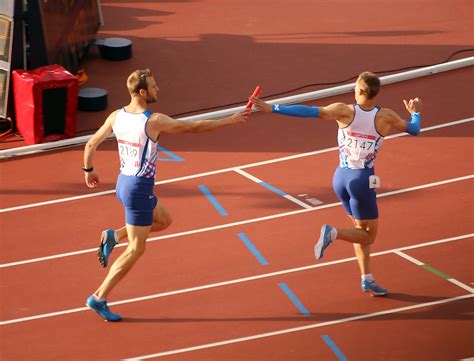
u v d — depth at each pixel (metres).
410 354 27.03
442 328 28.33
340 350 27.33
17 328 29.03
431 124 43.66
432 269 31.77
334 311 29.42
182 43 54.66
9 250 33.91
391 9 59.66
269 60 51.94
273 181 38.66
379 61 51.56
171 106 46.38
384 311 29.34
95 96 45.84
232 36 55.66
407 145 41.53
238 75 50.03
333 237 28.08
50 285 31.47
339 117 27.41
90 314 29.64
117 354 27.44
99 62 52.09
